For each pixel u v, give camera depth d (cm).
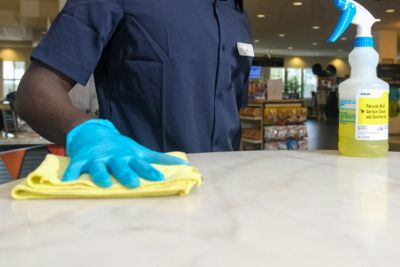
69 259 37
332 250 40
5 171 125
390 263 37
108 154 63
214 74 118
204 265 36
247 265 36
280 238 43
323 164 89
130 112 113
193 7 114
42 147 132
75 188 57
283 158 97
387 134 99
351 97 98
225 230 45
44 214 51
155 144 113
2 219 49
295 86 2186
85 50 96
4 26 1140
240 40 128
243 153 105
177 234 44
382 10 983
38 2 725
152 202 57
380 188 67
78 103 269
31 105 84
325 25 1199
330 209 54
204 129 118
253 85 610
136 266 36
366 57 97
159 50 109
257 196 61
